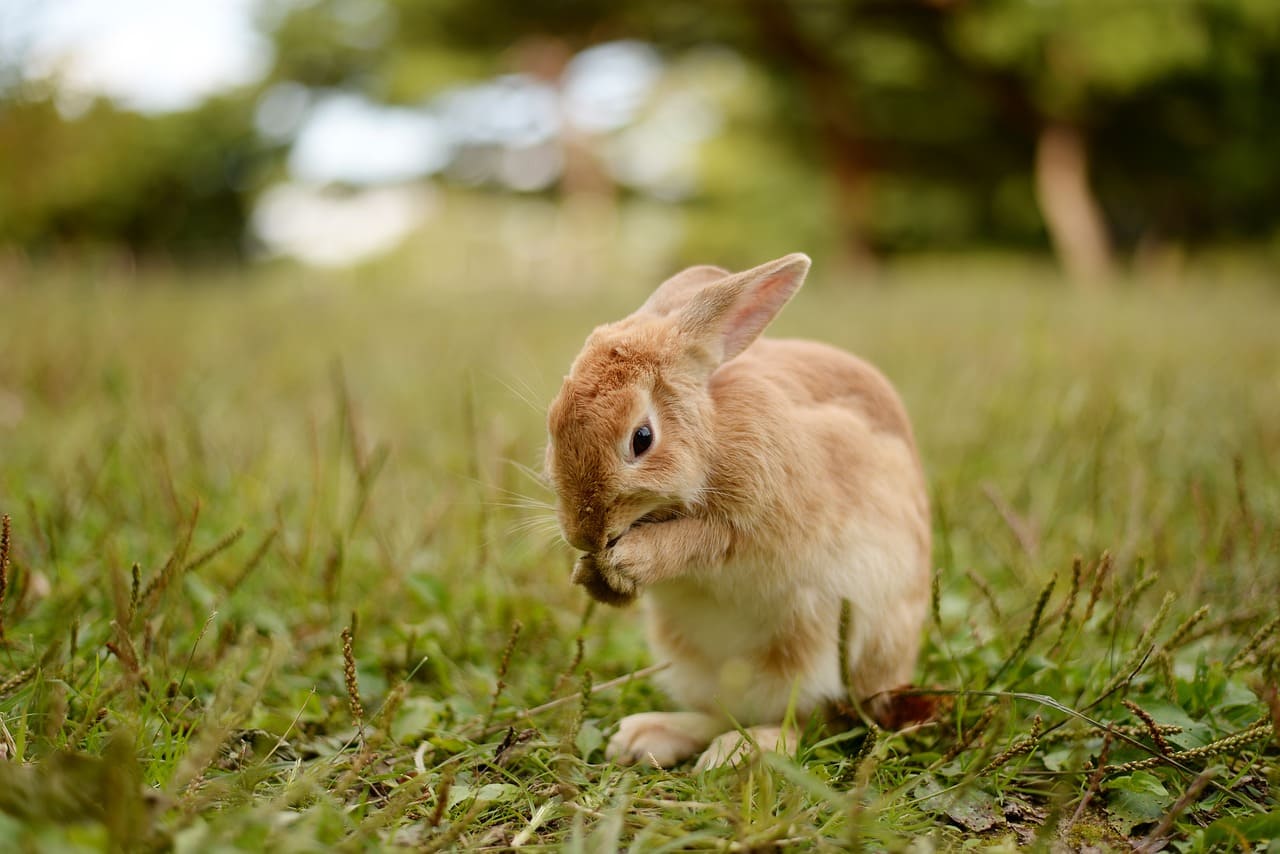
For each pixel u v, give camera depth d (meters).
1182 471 1.30
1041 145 6.68
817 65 7.05
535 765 0.98
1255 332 2.46
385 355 2.10
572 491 0.97
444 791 0.89
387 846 0.87
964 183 7.65
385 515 1.26
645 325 1.01
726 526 0.99
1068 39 5.87
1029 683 1.02
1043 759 0.99
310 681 1.04
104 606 1.07
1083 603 1.13
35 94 3.22
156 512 1.18
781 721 1.04
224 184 8.59
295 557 1.14
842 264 7.43
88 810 0.83
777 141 7.98
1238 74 5.95
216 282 3.76
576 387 0.98
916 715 1.03
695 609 1.03
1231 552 1.12
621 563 0.97
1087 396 1.45
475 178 9.27
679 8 7.29
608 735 1.03
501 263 7.27
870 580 1.02
